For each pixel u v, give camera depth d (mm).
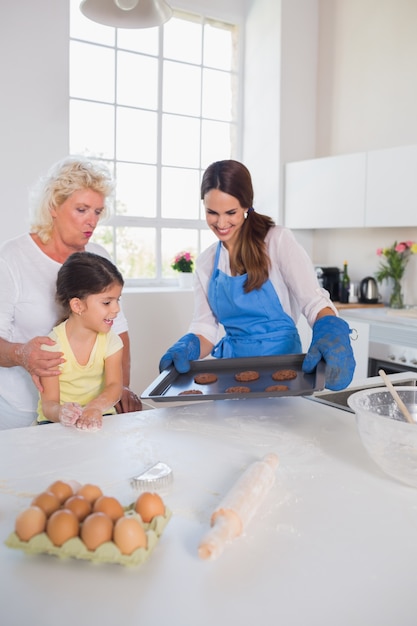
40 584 684
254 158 4273
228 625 613
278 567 721
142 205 4051
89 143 3805
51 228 1676
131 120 3938
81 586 681
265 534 803
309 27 4094
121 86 3879
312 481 984
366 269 3895
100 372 1596
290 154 4090
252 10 4188
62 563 728
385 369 3182
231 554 750
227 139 4352
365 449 1106
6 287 1653
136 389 3811
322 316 1665
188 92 4145
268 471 928
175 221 4184
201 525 825
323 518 851
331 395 1704
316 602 652
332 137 4086
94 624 614
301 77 4090
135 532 715
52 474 1009
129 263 4062
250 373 1535
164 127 4074
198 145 4230
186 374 1621
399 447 962
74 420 1281
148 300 3793
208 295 1950
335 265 4129
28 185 3342
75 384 1574
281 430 1253
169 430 1253
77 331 1551
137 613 631
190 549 761
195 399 1273
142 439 1193
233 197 1685
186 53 4105
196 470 1027
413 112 3535
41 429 1261
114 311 1521
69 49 3432
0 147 3254
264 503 898
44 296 1685
